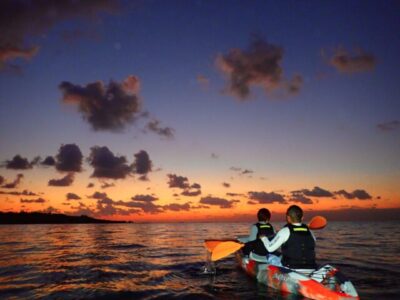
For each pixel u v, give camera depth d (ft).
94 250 51.01
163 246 57.26
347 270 28.94
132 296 21.62
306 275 20.86
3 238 85.81
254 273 26.27
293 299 20.08
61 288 24.21
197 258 39.45
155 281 26.20
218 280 25.96
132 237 87.61
